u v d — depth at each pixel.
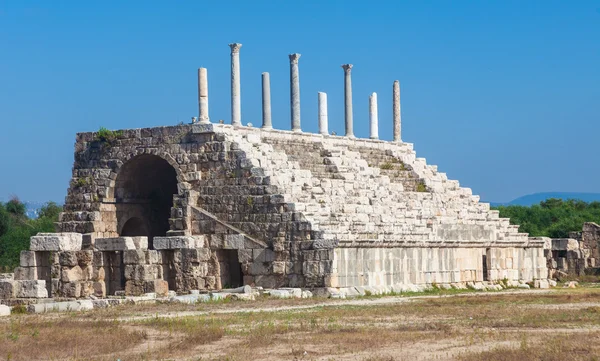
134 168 91.69
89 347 46.00
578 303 67.50
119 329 51.78
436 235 87.38
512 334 48.84
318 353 43.94
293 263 80.31
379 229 83.50
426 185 101.31
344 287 78.56
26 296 76.69
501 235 95.56
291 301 70.81
